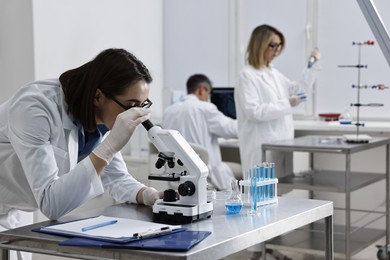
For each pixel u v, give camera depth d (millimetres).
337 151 3613
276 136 4133
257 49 4133
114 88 1835
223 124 4488
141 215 1908
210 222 1784
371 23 2148
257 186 1986
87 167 1793
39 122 1822
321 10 5086
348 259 3623
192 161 1816
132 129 1798
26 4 4457
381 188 4762
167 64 5707
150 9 5504
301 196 4793
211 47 5551
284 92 4297
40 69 4508
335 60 5047
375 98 4910
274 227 1772
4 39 4559
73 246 1562
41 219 4344
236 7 5430
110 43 5062
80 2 4773
